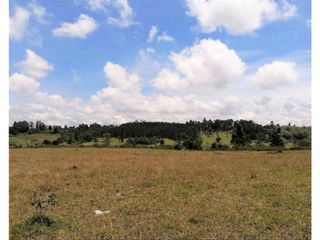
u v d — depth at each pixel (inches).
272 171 1019.9
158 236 452.1
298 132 4303.6
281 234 456.1
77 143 4269.2
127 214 558.3
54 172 1031.0
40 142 4264.3
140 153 2031.3
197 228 479.2
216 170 1049.5
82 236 453.1
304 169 1031.6
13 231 464.4
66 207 607.2
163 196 682.8
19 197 689.0
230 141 4375.0
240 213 550.0
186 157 1625.2
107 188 776.9
